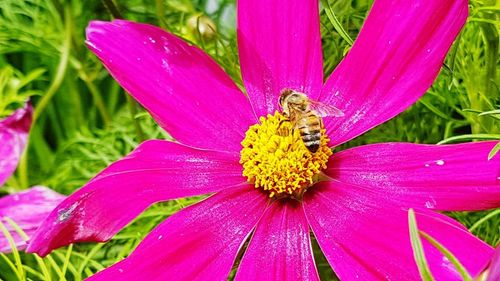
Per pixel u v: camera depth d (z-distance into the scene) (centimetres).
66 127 30
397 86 21
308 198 21
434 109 24
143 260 19
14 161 25
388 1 21
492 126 24
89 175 28
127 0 29
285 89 21
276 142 21
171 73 22
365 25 21
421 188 20
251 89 22
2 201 24
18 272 23
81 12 29
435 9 21
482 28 23
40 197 24
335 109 21
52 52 30
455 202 19
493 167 19
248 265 20
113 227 20
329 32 24
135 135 28
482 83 24
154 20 29
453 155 20
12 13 30
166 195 21
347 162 21
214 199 21
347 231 20
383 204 20
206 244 20
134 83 22
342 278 19
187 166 21
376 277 19
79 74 29
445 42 21
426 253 18
